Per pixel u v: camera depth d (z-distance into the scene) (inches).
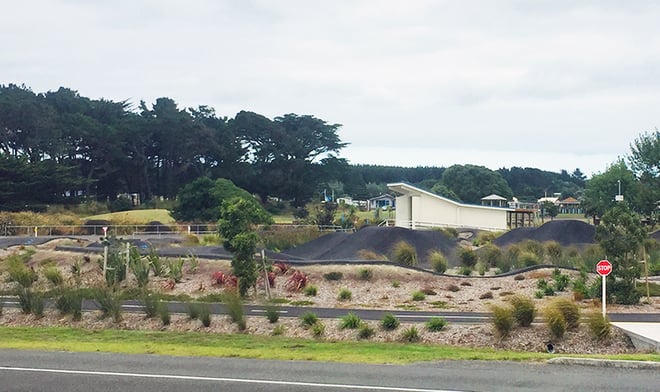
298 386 342.0
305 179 3457.2
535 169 6496.1
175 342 536.7
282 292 852.0
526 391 330.0
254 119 3417.8
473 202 4320.9
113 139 3201.3
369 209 3607.3
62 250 1193.4
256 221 868.6
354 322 612.4
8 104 3019.2
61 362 413.4
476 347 538.3
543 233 1459.2
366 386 341.1
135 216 2474.2
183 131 3309.5
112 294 737.0
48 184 2807.6
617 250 748.6
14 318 699.4
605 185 2534.5
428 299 795.4
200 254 1072.8
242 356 439.5
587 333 551.2
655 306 730.8
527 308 571.2
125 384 348.2
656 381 354.6
